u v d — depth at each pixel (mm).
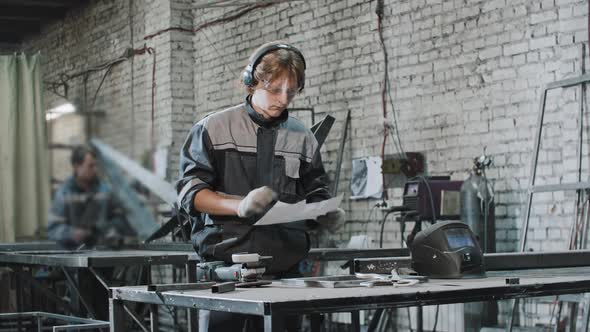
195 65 8883
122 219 2676
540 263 3064
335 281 2160
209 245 2418
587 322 4570
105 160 2234
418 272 2492
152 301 2107
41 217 8172
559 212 5195
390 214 6449
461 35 5902
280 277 2490
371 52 6645
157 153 2195
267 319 1765
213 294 1978
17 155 8227
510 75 5551
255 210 2180
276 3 7676
